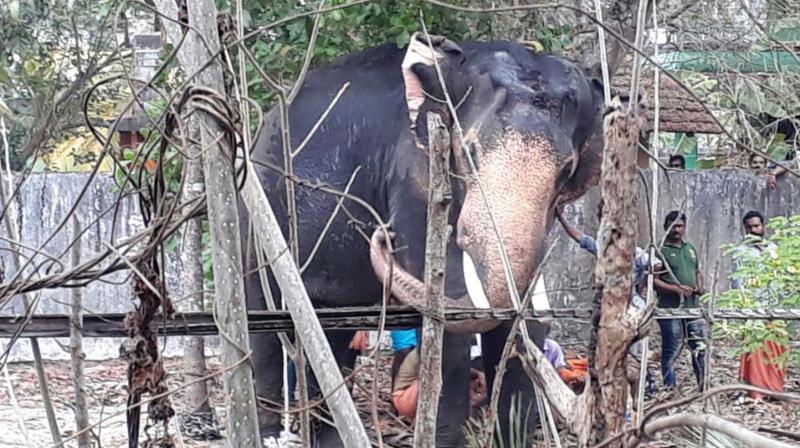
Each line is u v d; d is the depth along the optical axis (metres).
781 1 10.52
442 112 6.98
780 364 9.62
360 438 3.31
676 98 16.72
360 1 3.72
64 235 13.80
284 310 4.27
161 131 3.59
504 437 6.85
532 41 8.69
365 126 7.72
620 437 3.20
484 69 7.00
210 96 3.31
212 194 3.31
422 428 3.51
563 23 10.22
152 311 3.82
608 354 3.56
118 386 11.48
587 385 3.60
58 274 3.68
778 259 9.77
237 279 3.32
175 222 3.97
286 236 7.66
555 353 8.20
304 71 3.87
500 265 6.41
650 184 9.70
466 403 6.84
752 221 12.73
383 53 8.22
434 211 3.50
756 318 4.55
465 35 8.80
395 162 7.43
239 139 3.53
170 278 11.80
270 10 8.44
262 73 3.69
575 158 6.96
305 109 7.88
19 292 3.66
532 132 6.73
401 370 8.18
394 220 7.27
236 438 3.32
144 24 14.77
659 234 11.08
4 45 10.73
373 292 7.77
